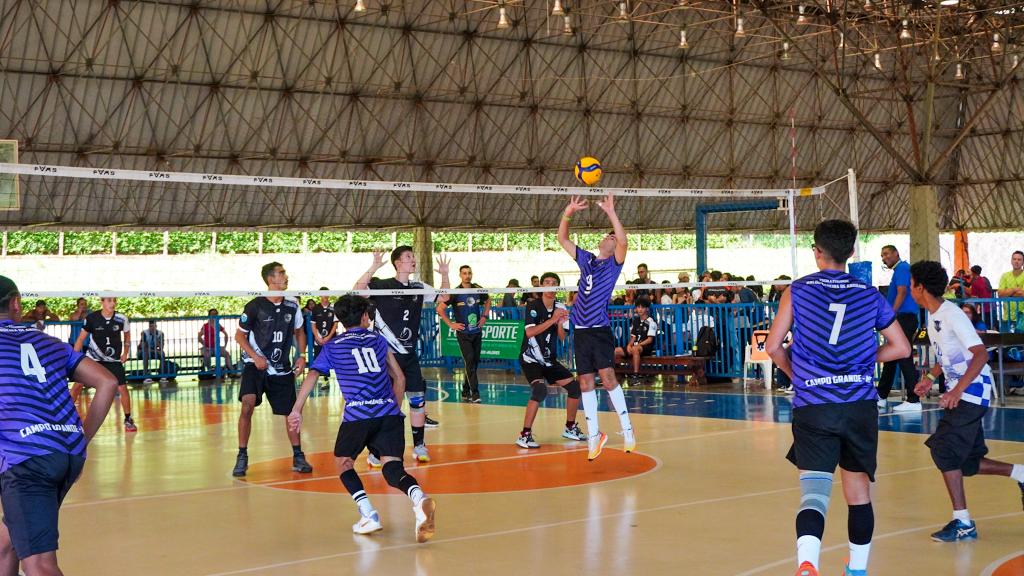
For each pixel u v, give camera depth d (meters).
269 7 24.25
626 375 17.23
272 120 26.09
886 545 5.32
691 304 16.28
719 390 14.79
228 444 10.36
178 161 25.66
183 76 24.28
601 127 30.98
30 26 21.91
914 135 29.66
